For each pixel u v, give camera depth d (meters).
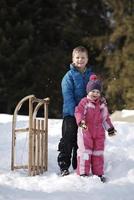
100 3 51.72
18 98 41.75
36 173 11.61
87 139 11.19
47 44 46.69
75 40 46.94
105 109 11.43
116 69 45.69
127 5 47.34
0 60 41.94
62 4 47.88
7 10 44.28
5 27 43.53
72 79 11.74
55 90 43.50
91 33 49.34
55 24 47.06
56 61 44.06
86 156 11.13
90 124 11.25
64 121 11.62
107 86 44.84
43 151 12.02
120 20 46.84
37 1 45.41
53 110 43.12
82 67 11.86
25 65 42.34
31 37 43.59
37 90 43.25
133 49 45.06
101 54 46.41
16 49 43.16
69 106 11.55
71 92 11.64
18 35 43.91
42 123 12.02
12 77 42.78
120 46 47.75
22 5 44.81
